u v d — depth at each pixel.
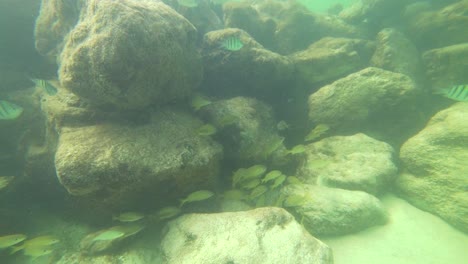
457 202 1.31
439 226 1.33
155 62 1.32
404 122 1.82
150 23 1.33
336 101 1.92
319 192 1.45
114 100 1.31
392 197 1.56
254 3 3.26
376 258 1.19
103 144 1.27
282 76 2.08
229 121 1.51
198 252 1.11
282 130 2.11
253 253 1.04
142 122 1.44
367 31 2.97
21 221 1.69
